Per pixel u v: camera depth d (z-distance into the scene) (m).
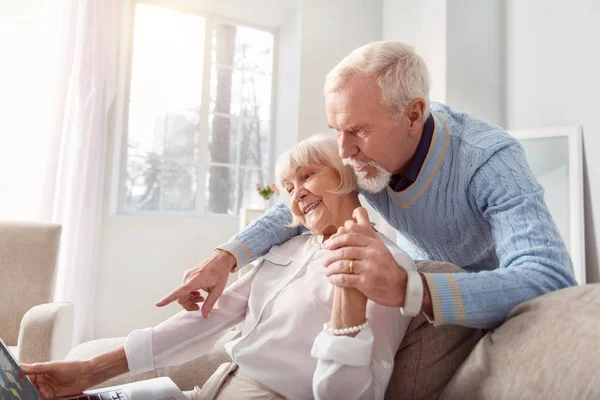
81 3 2.83
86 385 0.90
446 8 2.93
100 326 2.97
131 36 3.39
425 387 0.80
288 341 0.84
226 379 0.94
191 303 1.00
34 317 1.42
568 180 2.61
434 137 0.98
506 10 3.08
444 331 0.83
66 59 2.76
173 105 3.50
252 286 0.99
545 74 2.83
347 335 0.71
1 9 2.81
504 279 0.73
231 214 3.66
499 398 0.62
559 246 0.79
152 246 3.15
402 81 0.89
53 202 2.69
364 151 0.92
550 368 0.58
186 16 3.57
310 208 0.96
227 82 3.70
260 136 3.80
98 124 2.87
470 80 2.99
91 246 2.81
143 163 3.39
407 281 0.69
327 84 0.93
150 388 0.90
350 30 3.58
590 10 2.61
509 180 0.87
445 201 0.99
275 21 3.77
